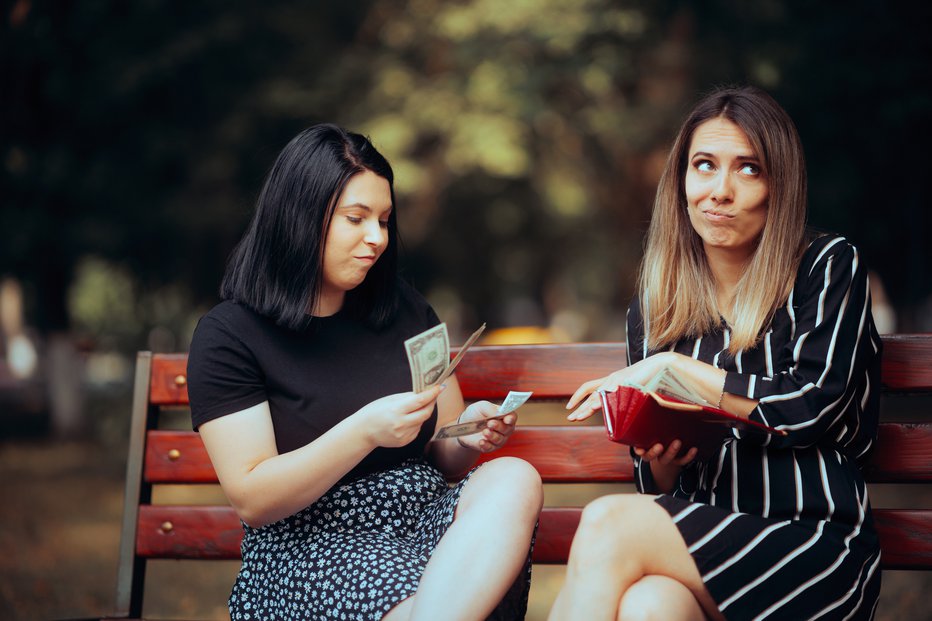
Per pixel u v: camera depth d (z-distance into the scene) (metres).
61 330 17.28
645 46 14.89
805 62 11.90
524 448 3.78
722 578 2.90
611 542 2.80
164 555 3.90
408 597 2.95
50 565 7.75
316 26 17.20
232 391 3.29
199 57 16.02
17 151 16.25
